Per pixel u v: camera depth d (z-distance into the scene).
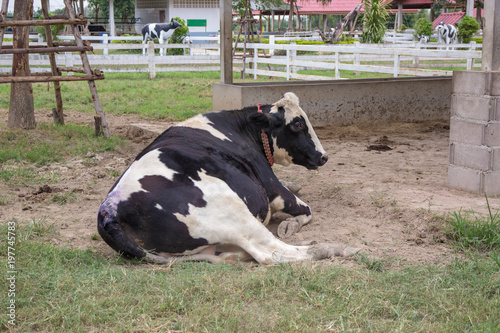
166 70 22.73
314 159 5.19
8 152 7.68
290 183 6.10
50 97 14.56
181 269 3.90
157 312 3.26
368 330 3.10
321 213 5.54
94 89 9.20
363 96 11.45
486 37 5.98
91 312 3.23
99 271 3.81
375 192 6.15
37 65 21.22
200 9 39.53
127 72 22.81
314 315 3.22
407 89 11.84
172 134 4.57
